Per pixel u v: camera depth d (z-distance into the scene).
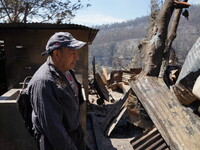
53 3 10.74
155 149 3.57
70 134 2.01
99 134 4.95
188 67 3.10
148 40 5.76
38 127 1.79
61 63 1.83
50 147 1.81
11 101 2.48
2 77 6.22
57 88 1.74
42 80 1.72
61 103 1.79
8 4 10.52
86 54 6.13
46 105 1.70
